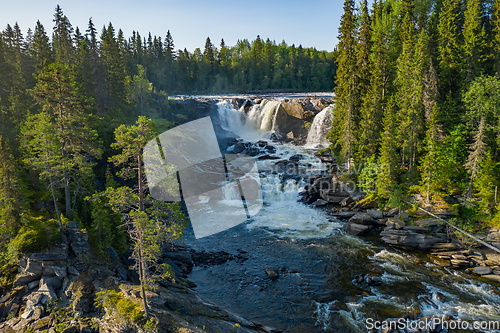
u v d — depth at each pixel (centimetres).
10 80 4428
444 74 4059
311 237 3278
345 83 4506
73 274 2209
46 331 1906
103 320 1852
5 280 2186
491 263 2655
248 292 2355
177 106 6862
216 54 13638
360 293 2320
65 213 2727
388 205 3528
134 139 1205
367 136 4112
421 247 2980
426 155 3434
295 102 6800
